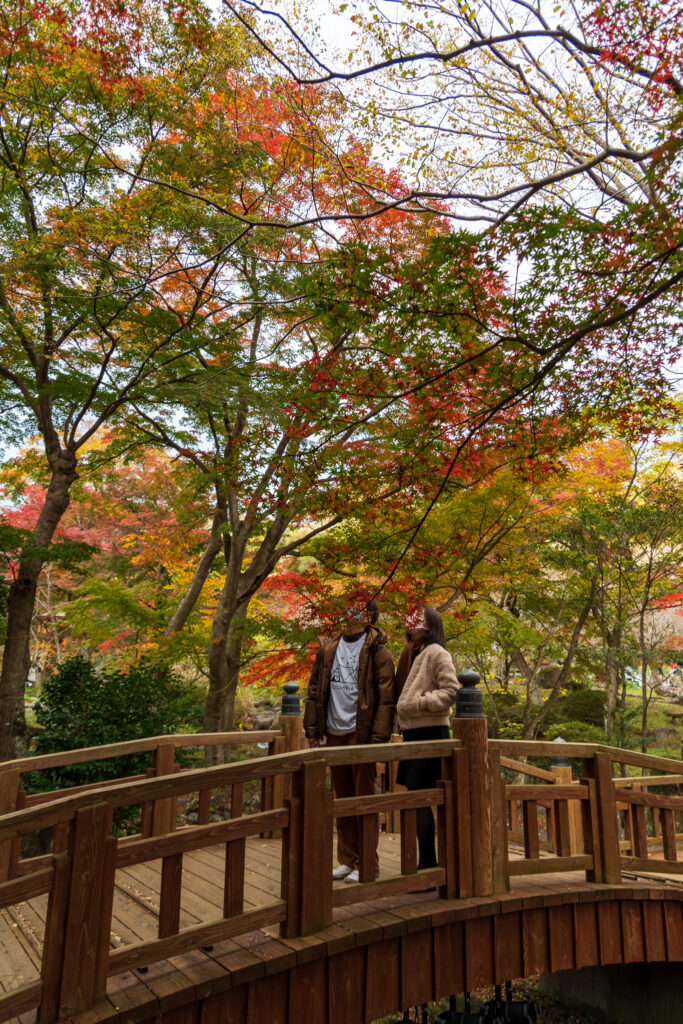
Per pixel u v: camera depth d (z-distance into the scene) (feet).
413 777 13.14
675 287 11.07
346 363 13.29
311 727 14.23
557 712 47.47
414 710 13.01
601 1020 20.54
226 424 28.22
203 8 17.52
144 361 24.27
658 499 34.71
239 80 20.65
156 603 40.86
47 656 62.34
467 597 27.86
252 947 9.92
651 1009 19.01
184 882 13.61
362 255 10.56
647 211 9.74
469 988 11.64
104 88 21.48
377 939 10.55
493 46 13.60
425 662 13.39
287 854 10.48
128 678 29.58
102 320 24.59
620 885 14.17
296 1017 9.75
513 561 32.71
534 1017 17.24
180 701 32.58
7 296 25.16
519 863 13.07
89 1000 8.32
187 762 34.35
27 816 8.14
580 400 12.92
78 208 24.58
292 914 10.30
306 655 27.17
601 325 11.01
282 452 21.29
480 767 12.68
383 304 11.12
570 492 34.14
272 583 27.32
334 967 10.25
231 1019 9.21
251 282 23.97
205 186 23.52
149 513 44.62
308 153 18.52
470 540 26.61
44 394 26.32
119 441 29.55
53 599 59.11
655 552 38.14
